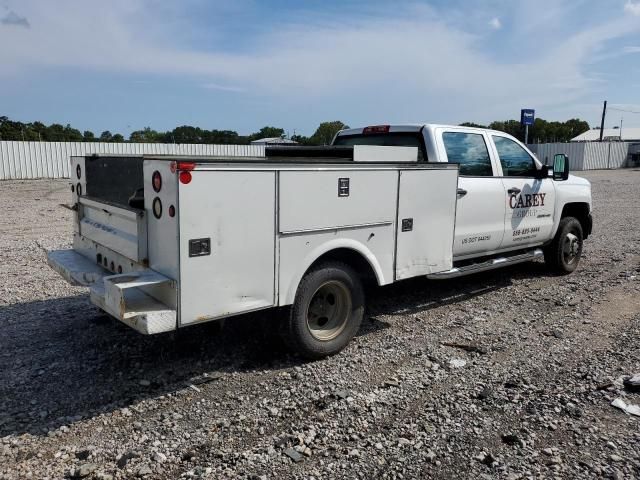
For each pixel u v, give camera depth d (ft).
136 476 10.40
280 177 13.84
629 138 252.42
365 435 11.93
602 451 11.34
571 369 15.47
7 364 15.39
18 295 21.91
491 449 11.41
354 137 23.15
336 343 16.17
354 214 15.75
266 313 15.16
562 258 26.66
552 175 25.04
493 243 22.66
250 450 11.30
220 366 15.52
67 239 34.76
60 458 11.00
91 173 16.60
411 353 16.65
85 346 16.78
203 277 12.78
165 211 12.55
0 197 61.67
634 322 19.61
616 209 55.77
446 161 20.25
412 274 17.92
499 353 16.74
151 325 12.20
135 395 13.73
